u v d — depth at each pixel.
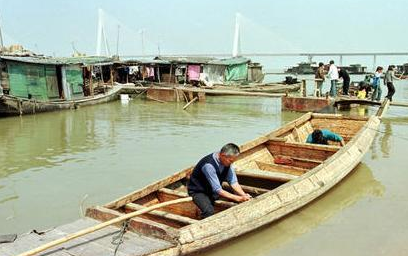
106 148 13.53
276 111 22.94
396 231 6.78
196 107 25.22
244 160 9.45
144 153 12.72
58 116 21.48
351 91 24.95
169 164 11.40
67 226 5.99
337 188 8.91
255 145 9.84
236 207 6.22
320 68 22.98
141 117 21.02
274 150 10.38
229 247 6.21
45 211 8.12
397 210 7.66
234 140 14.66
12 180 10.16
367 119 11.88
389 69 20.55
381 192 8.64
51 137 15.68
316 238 6.61
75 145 14.14
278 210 6.72
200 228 5.68
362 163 10.88
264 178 7.90
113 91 29.38
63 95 24.83
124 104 27.02
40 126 18.33
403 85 42.97
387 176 9.72
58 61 24.97
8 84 21.81
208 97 31.48
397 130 15.91
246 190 7.70
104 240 5.52
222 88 30.38
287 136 11.26
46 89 23.77
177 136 15.52
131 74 38.12
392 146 13.00
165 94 28.70
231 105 26.25
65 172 10.77
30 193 9.19
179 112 22.94
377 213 7.54
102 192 9.17
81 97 26.27
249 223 6.22
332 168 8.34
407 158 11.38
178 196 7.19
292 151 10.09
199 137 15.28
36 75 23.11
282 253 6.18
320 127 12.59
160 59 37.00
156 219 6.44
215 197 6.64
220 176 6.51
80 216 7.86
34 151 13.28
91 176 10.38
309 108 21.59
